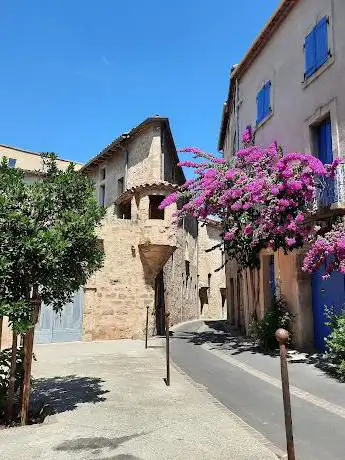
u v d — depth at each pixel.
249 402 6.55
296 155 10.70
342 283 10.70
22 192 5.95
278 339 3.96
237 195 12.02
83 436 4.79
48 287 6.05
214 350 12.78
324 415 5.82
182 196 14.10
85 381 8.09
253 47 15.38
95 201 6.56
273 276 14.18
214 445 4.46
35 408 6.34
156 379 8.25
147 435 4.80
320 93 11.75
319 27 11.93
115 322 16.41
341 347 8.38
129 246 17.03
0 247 5.41
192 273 29.97
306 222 10.98
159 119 18.81
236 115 17.66
